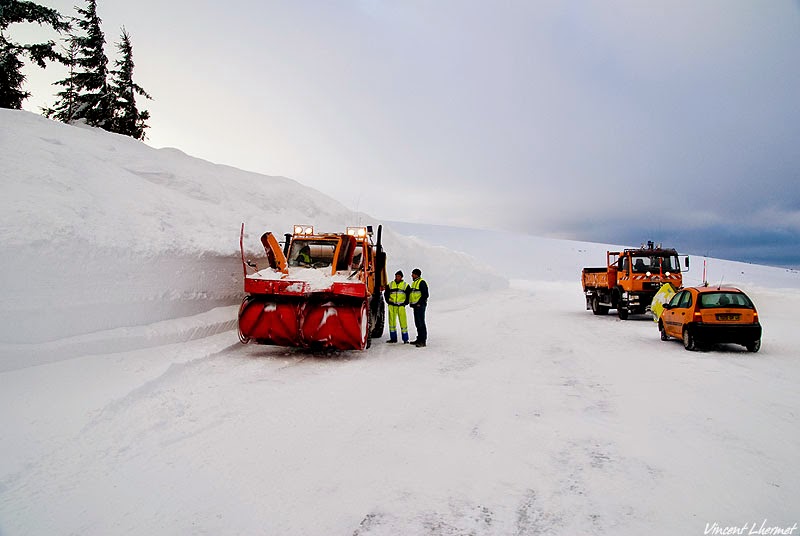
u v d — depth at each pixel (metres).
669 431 5.47
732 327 10.82
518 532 3.37
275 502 3.78
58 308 7.24
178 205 12.41
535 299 31.11
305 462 4.55
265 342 9.85
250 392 6.87
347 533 3.36
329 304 9.76
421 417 5.99
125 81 34.25
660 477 4.25
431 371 8.77
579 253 77.31
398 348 11.28
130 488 3.97
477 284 33.88
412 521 3.51
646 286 18.94
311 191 21.70
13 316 6.61
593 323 17.69
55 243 7.52
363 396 6.91
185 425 5.46
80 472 4.22
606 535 3.31
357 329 9.67
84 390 6.17
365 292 10.12
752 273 63.47
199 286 10.60
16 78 21.92
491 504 3.77
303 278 9.92
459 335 13.78
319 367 8.86
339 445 5.00
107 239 8.60
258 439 5.12
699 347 11.61
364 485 4.09
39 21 20.11
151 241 9.54
